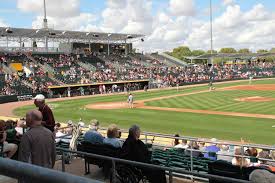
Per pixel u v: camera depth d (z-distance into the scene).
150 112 37.22
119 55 91.81
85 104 46.78
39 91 57.50
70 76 67.38
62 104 47.44
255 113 34.03
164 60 99.62
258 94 53.28
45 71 68.44
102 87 66.25
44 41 80.12
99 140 10.56
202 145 15.00
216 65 104.19
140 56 97.25
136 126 8.07
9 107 45.44
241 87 67.56
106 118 33.78
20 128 12.52
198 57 102.88
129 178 7.93
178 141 14.61
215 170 7.80
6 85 56.19
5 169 2.57
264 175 5.75
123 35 86.94
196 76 85.12
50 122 8.73
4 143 8.56
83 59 80.75
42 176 2.36
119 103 47.03
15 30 69.00
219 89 64.31
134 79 72.69
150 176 8.10
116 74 74.50
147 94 60.22
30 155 5.94
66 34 78.00
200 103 43.94
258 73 96.44
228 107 39.22
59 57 77.88
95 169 10.41
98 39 86.62
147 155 8.13
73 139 12.05
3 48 72.88
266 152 11.81
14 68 66.56
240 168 7.48
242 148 10.41
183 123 29.58
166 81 75.81
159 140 20.02
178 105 42.72
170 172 6.23
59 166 10.62
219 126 27.61
